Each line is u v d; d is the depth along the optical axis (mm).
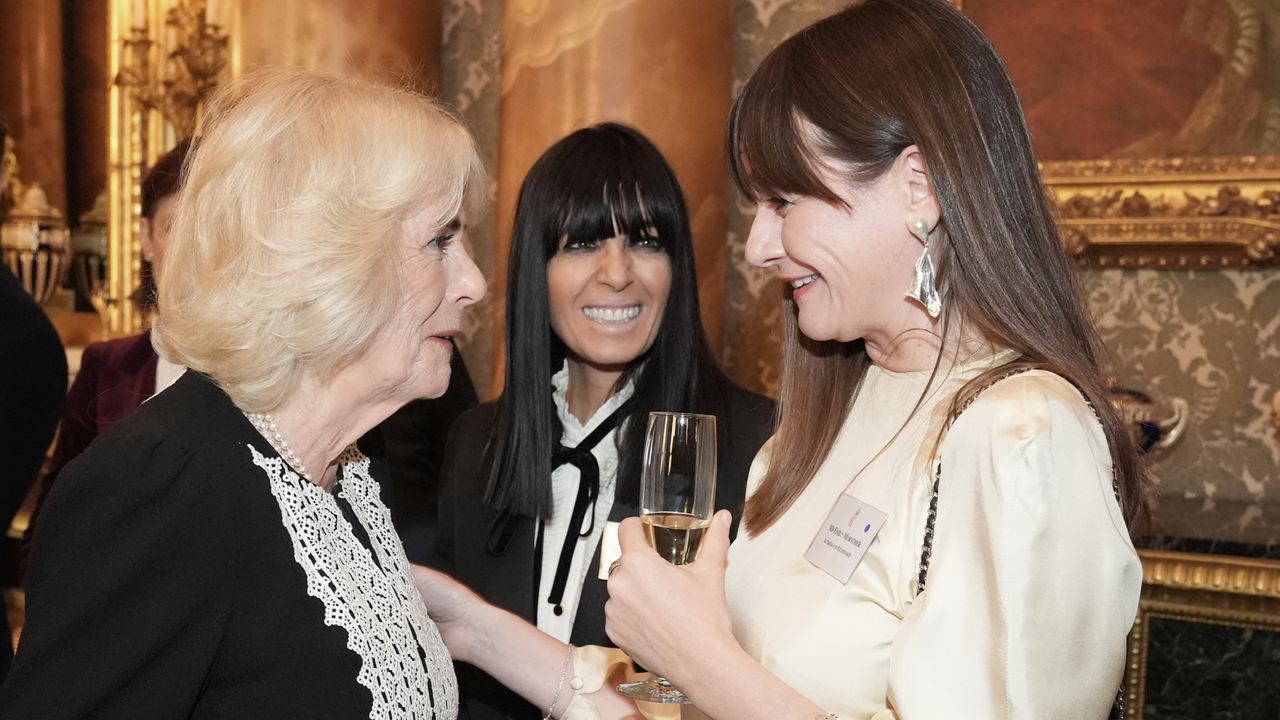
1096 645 1031
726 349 3896
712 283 3588
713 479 1362
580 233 1891
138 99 4387
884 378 1337
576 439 2006
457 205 1257
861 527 1227
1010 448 1061
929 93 1163
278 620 1126
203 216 1165
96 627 1016
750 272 3869
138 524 1053
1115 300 3525
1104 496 1065
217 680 1114
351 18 3930
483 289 1329
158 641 1033
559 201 1905
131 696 1024
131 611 1031
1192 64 3375
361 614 1196
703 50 3553
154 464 1079
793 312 1438
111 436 1101
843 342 1396
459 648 1698
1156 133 3418
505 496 1947
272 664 1119
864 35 1219
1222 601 2785
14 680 1000
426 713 1250
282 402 1202
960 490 1101
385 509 1436
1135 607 1073
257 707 1113
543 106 3625
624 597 1218
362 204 1162
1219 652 2807
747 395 2012
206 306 1146
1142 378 3510
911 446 1231
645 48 3527
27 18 5008
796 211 1250
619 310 1917
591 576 1834
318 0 3916
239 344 1138
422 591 1688
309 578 1155
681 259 1966
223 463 1129
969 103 1161
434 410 2537
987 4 3611
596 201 1884
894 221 1205
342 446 1281
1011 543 1035
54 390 2301
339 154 1169
